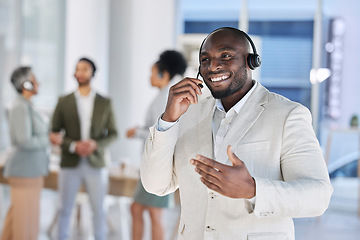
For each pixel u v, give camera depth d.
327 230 5.71
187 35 7.08
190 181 1.75
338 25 7.21
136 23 7.52
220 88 1.67
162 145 1.71
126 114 7.55
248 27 7.73
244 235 1.63
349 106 7.21
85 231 5.18
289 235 1.67
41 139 4.05
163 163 1.74
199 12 8.17
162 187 1.81
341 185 6.95
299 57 7.60
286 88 7.64
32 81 4.02
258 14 7.69
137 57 7.52
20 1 6.84
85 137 4.22
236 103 1.74
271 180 1.49
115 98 7.59
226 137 1.69
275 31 7.65
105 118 4.26
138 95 7.53
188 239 1.74
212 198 1.67
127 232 5.22
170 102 1.66
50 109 6.29
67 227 4.20
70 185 4.17
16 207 4.02
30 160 4.00
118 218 5.84
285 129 1.64
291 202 1.47
